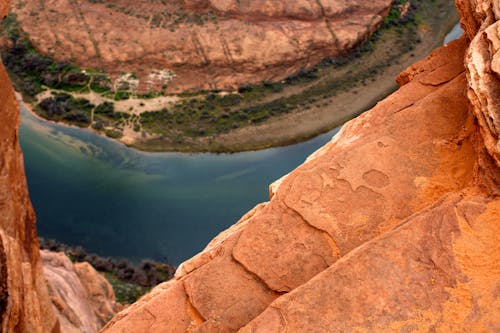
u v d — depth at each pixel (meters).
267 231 8.41
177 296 8.41
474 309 5.92
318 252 8.07
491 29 7.39
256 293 8.05
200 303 8.11
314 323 6.43
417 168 8.43
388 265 6.53
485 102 7.05
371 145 8.79
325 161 8.85
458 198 6.96
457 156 8.34
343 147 9.14
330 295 6.57
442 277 6.27
